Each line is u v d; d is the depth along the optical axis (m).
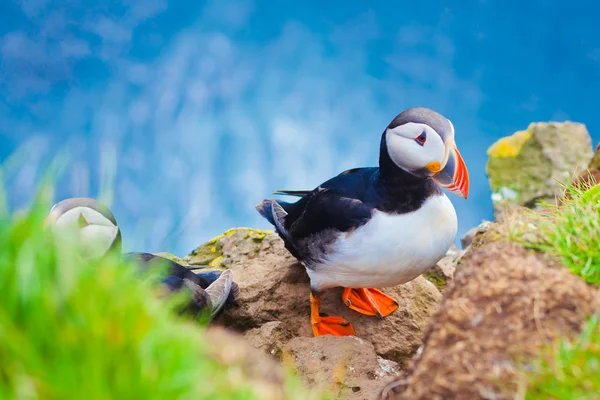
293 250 9.65
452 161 8.35
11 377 4.30
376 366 8.77
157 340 4.46
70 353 4.29
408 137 8.34
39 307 4.45
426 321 9.84
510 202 15.48
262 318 9.83
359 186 8.89
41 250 4.64
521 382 4.92
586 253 6.27
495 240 6.95
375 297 9.79
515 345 5.26
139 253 9.24
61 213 7.86
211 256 11.38
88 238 7.77
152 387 4.24
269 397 4.73
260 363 5.11
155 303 4.85
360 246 8.66
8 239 4.71
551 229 6.70
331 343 8.83
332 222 8.76
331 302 9.92
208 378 4.54
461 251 11.85
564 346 5.09
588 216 6.65
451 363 5.30
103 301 4.56
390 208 8.62
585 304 5.52
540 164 15.80
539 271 5.95
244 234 11.32
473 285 5.97
